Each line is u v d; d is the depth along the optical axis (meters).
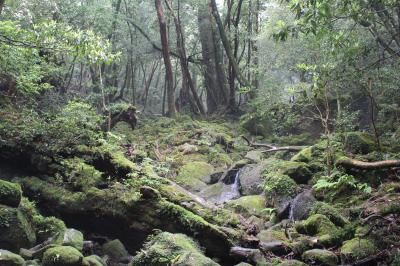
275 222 7.59
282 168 8.70
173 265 5.09
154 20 19.61
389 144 8.91
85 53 6.87
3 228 6.27
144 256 5.42
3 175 8.81
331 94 13.37
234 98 18.41
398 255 5.18
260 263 5.61
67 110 9.44
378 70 9.31
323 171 8.32
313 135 13.73
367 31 9.64
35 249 6.41
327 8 5.81
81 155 8.59
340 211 6.86
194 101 19.70
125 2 18.25
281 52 14.41
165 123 15.71
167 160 11.42
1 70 9.31
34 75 9.65
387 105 10.84
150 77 22.94
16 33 7.61
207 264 5.07
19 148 8.66
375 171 7.51
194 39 22.44
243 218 7.54
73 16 14.20
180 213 6.79
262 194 8.88
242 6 19.62
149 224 7.10
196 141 13.49
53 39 6.60
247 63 18.88
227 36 18.52
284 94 14.76
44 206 8.15
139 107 20.97
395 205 6.07
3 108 9.66
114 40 17.59
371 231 5.80
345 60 8.38
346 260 5.47
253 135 15.36
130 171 8.20
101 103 15.54
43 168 8.52
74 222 8.01
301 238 6.21
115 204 7.47
